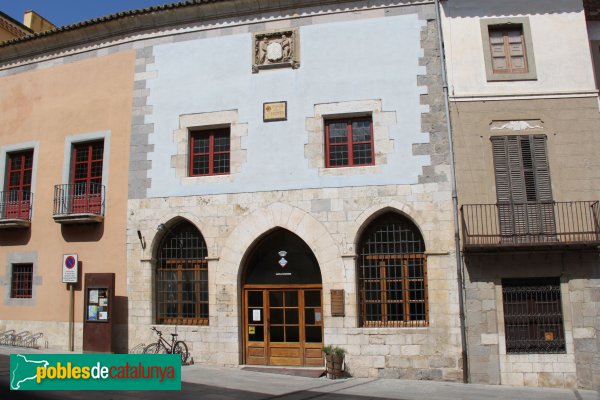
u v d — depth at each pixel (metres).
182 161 14.59
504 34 13.57
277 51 14.31
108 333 14.09
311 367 13.26
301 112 13.92
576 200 12.46
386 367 12.49
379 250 13.26
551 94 12.96
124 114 15.38
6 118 17.17
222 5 14.70
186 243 14.57
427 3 13.76
